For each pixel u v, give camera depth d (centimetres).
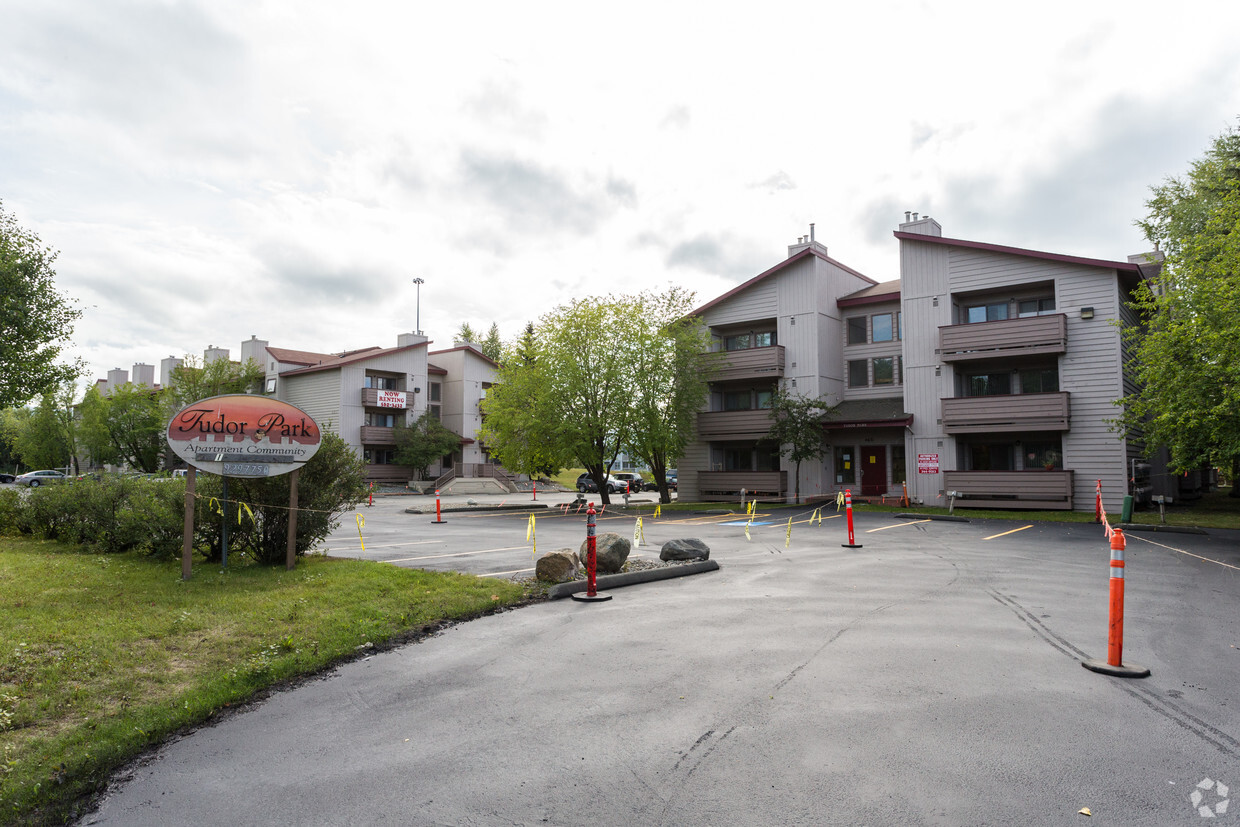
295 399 5131
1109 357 2370
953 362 2703
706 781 410
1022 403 2489
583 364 3034
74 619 725
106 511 1245
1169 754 444
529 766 434
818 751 449
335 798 397
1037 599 927
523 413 3008
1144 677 595
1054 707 525
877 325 3133
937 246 2764
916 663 637
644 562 1203
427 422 5128
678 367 3109
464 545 1539
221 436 1012
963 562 1270
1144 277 2383
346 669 634
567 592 952
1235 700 542
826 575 1124
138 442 5197
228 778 424
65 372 2095
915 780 409
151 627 699
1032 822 361
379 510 2920
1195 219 2472
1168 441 1898
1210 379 1725
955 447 2697
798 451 2877
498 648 698
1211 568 1202
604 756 447
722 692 563
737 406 3422
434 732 490
